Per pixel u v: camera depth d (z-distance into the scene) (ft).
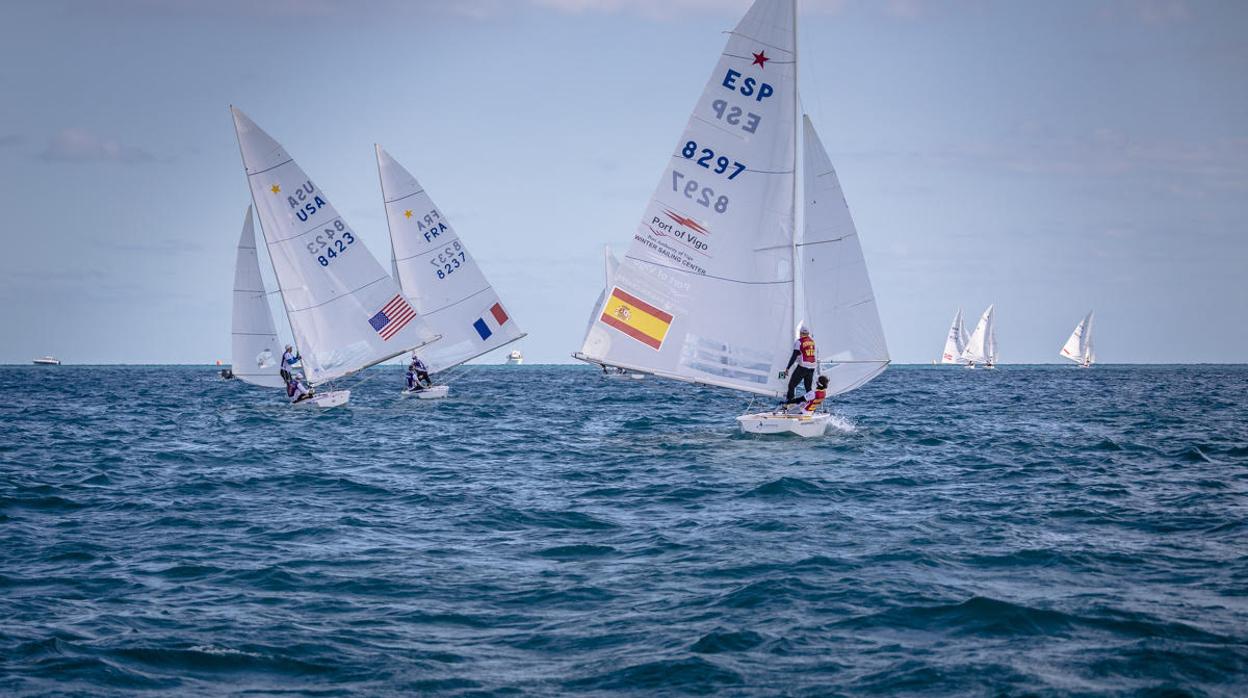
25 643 133.59
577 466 315.17
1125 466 310.04
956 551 185.37
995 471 296.51
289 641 135.54
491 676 122.62
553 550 191.62
